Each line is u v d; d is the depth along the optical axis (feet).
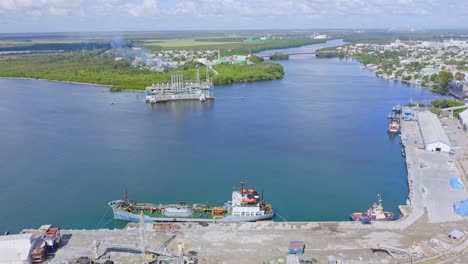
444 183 490.49
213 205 459.32
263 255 344.08
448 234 373.20
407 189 506.07
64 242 366.02
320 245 358.84
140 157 616.39
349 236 374.84
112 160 602.85
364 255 342.64
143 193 492.95
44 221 431.43
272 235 377.91
